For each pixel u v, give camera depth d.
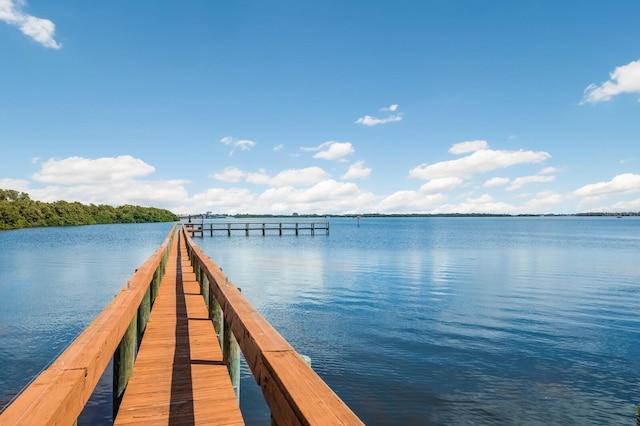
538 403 6.36
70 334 10.19
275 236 65.19
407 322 11.20
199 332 5.28
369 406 6.25
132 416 2.99
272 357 1.71
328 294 15.39
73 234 68.75
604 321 11.35
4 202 89.56
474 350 8.84
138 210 160.50
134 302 3.34
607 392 6.79
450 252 34.34
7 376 7.49
